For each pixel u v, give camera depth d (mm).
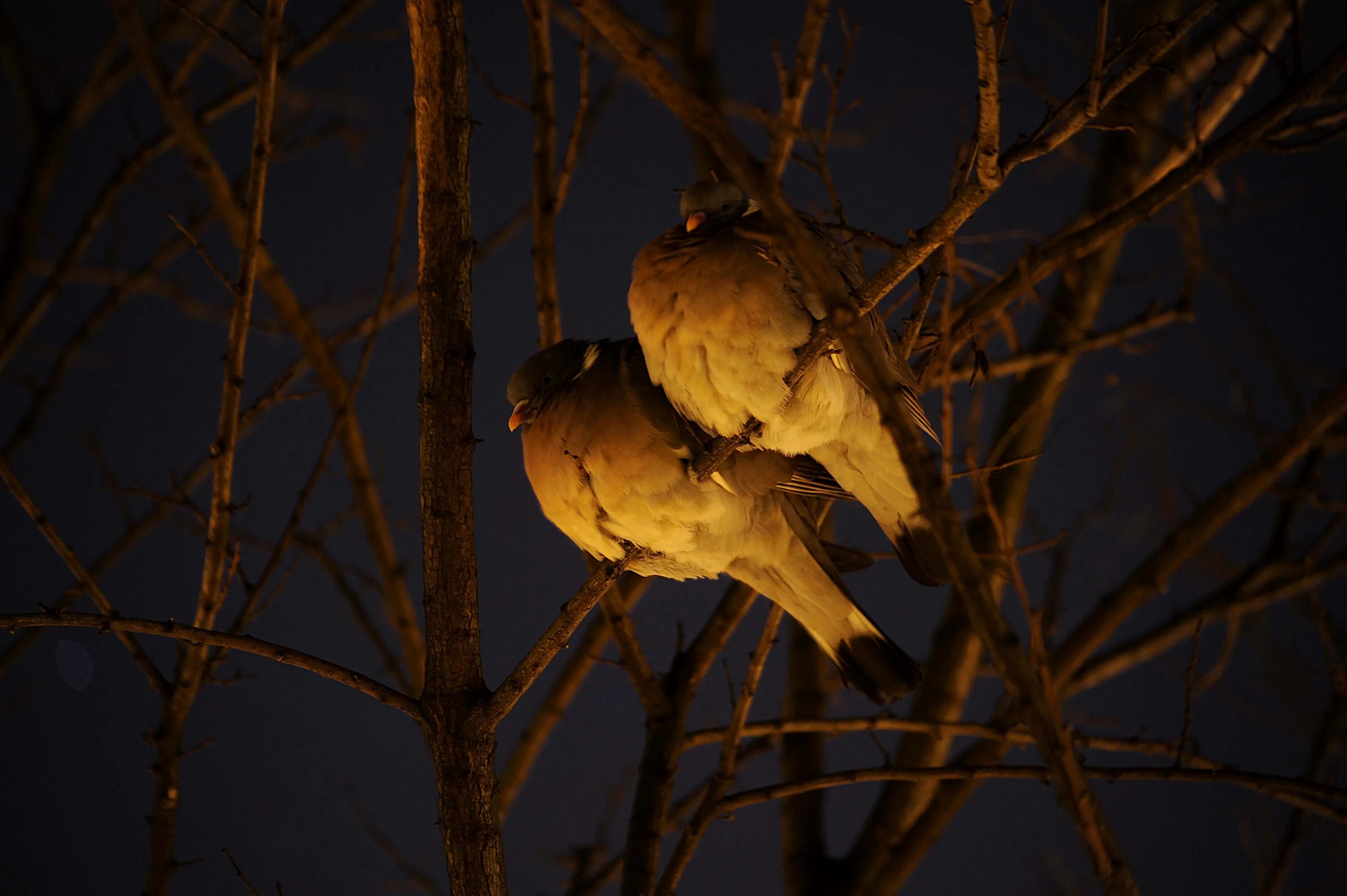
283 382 8383
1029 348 10242
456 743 5402
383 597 9766
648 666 8680
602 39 8961
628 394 7414
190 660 7219
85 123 11062
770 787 7496
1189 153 8180
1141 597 9344
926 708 9961
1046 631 9477
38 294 9766
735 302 6582
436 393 5207
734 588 9078
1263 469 9141
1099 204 9945
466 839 5414
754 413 6840
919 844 9359
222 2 8867
